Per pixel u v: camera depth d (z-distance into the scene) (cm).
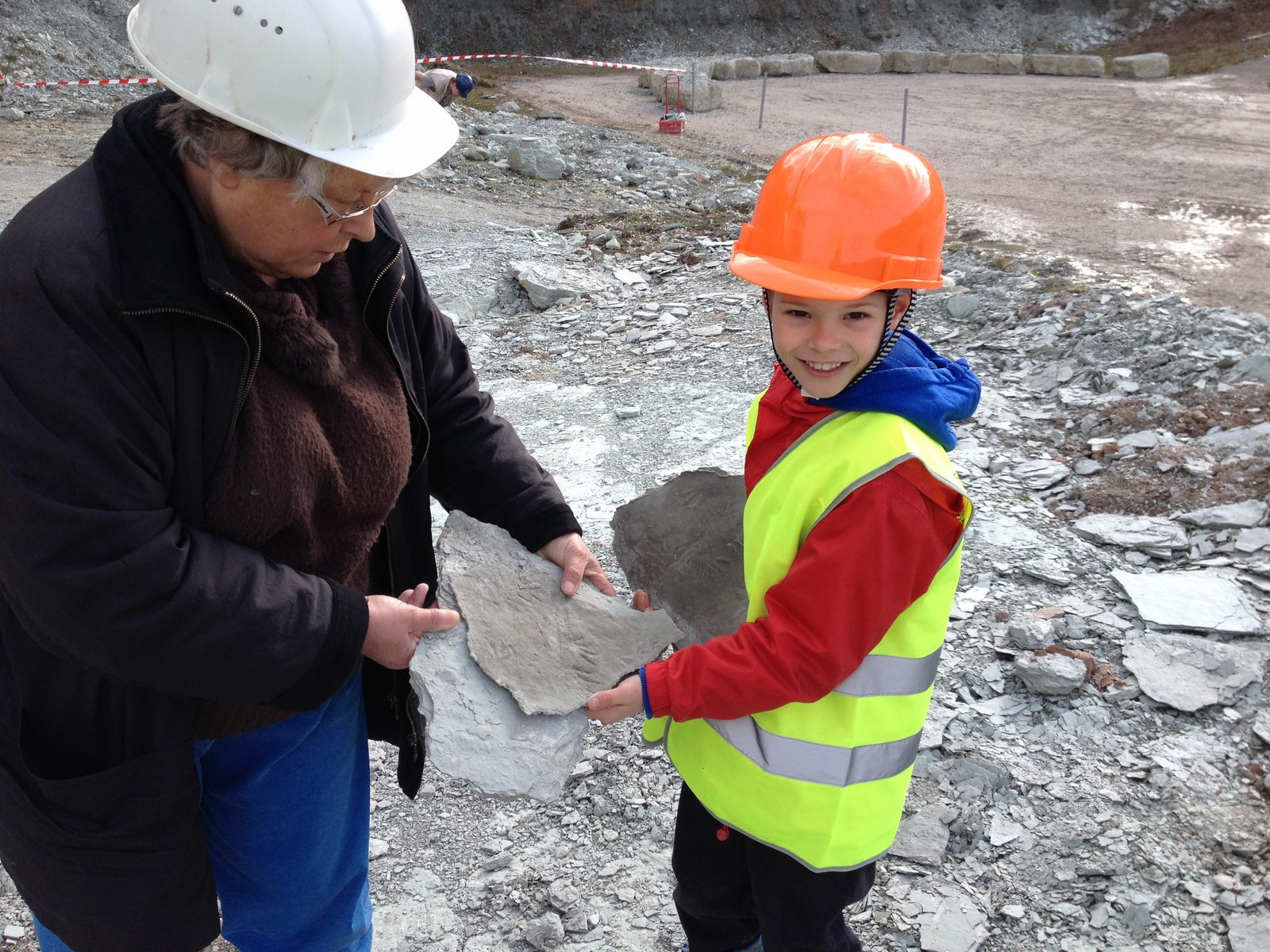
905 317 167
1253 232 951
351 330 173
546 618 195
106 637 143
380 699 204
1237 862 249
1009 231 963
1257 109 1692
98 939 176
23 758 160
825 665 159
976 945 231
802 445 169
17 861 174
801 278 157
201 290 144
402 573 202
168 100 149
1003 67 2208
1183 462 421
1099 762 279
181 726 163
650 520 224
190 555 147
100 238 140
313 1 138
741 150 1545
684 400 539
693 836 197
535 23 2581
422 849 268
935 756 282
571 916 245
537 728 179
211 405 149
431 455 210
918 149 1440
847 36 2633
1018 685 308
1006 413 492
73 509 136
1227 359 504
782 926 185
